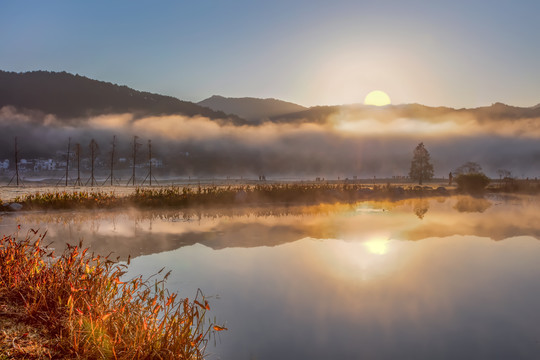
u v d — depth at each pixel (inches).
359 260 401.1
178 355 174.1
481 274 354.9
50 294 203.2
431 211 826.8
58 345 165.0
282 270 362.9
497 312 267.9
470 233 554.9
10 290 210.1
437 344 221.0
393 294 301.3
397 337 228.5
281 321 248.1
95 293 207.0
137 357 164.2
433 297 295.6
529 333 236.1
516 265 386.0
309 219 697.0
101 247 445.4
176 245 465.7
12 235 497.4
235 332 230.8
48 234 522.9
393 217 724.7
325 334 231.5
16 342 162.2
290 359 200.8
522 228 597.9
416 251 443.8
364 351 210.1
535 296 299.6
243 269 364.2
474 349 214.2
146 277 328.2
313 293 301.0
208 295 291.3
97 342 166.4
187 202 879.7
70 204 803.4
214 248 452.1
